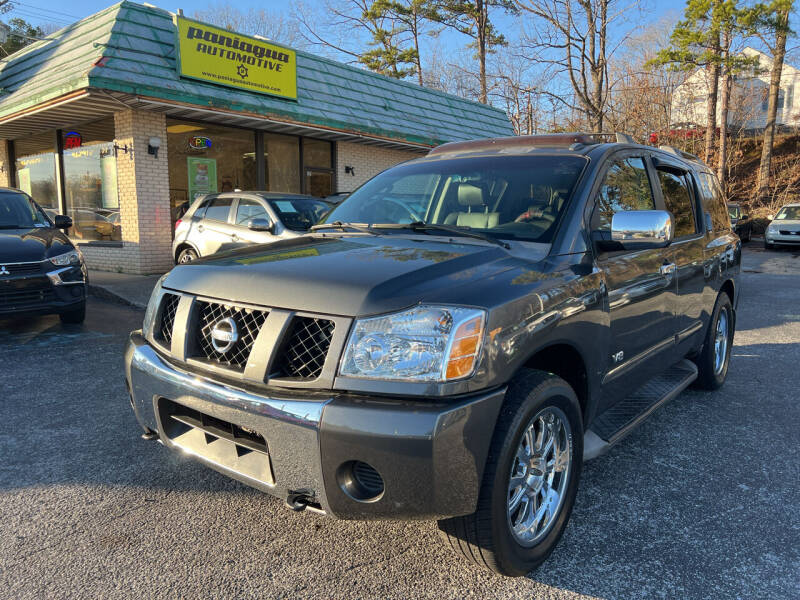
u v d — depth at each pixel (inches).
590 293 104.7
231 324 89.0
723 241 189.0
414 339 79.2
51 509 115.0
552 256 104.1
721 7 933.8
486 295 85.2
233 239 362.9
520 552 91.6
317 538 106.0
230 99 449.4
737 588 92.7
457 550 90.0
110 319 302.5
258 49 475.8
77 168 498.0
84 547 102.3
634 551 102.7
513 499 92.3
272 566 97.4
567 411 99.4
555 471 100.4
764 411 174.9
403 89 664.4
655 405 141.8
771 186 1346.0
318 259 98.0
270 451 83.7
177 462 136.3
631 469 135.3
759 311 344.8
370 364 79.4
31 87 450.3
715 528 110.0
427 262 93.6
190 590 91.1
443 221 124.6
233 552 101.4
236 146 515.8
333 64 579.8
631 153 139.2
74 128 493.0
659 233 104.7
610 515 114.6
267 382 84.4
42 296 250.5
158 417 100.4
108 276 434.3
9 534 106.2
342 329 81.0
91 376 201.2
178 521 111.3
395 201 136.9
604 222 119.3
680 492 124.1
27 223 287.4
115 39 399.5
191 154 480.1
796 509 117.3
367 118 583.2
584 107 982.4
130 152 434.0
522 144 141.7
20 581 92.7
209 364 91.3
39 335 262.5
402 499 77.9
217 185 502.0
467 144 152.6
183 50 423.8
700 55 994.1
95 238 489.1
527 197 119.0
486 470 83.0
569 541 105.7
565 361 107.6
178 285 101.4
